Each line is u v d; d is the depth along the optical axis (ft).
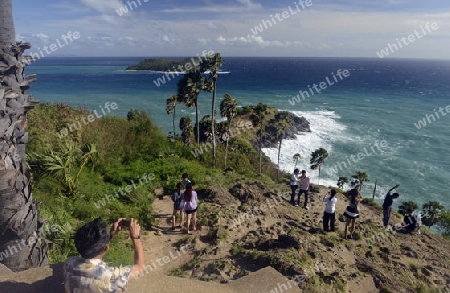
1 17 15.55
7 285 10.10
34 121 53.06
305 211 46.01
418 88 483.92
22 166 16.94
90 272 8.00
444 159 178.50
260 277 13.66
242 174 76.18
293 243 29.45
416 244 40.70
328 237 36.14
